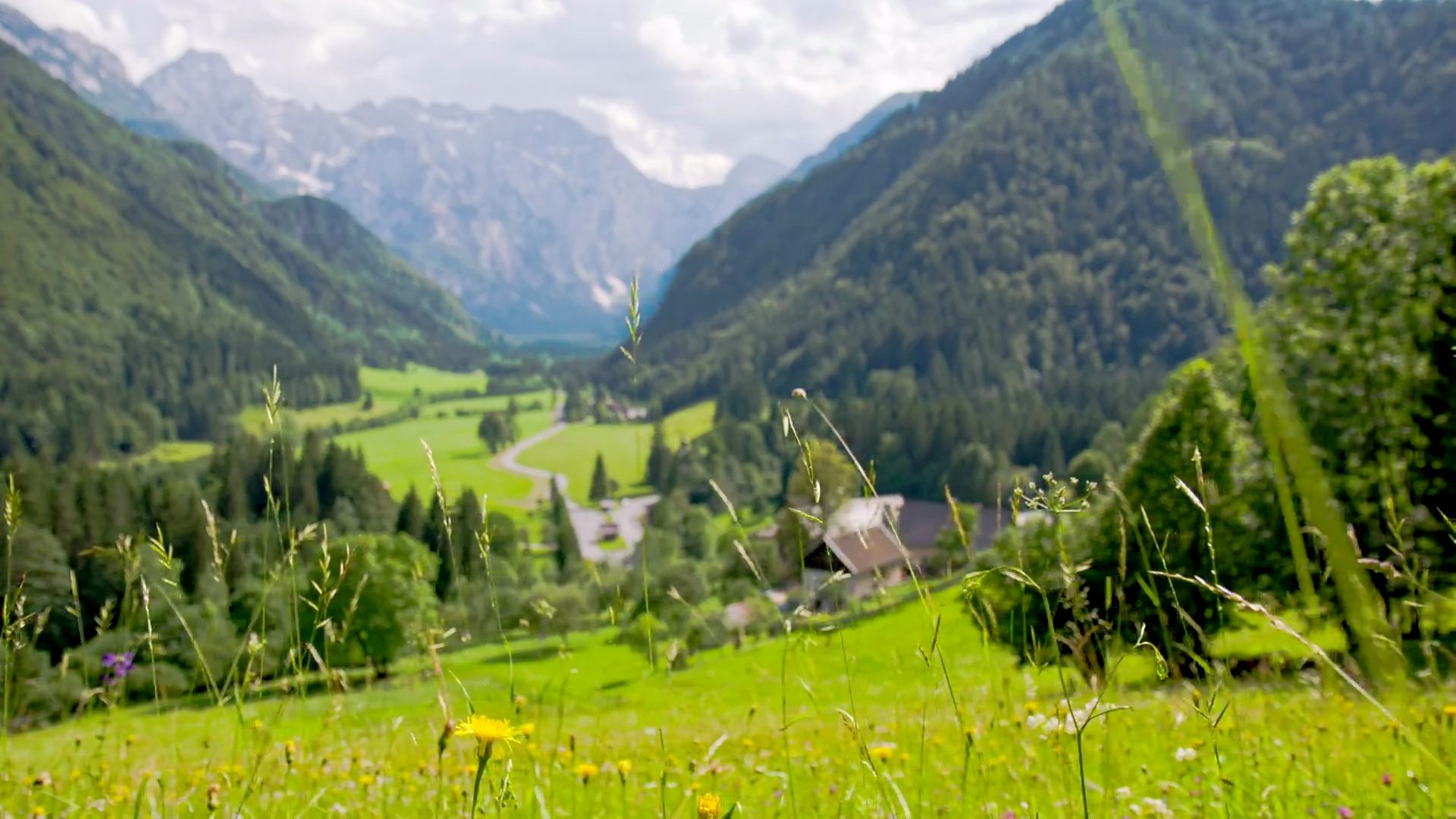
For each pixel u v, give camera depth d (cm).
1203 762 430
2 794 423
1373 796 366
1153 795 412
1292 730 488
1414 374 969
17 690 428
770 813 439
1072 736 352
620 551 13238
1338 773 409
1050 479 240
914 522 11562
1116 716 514
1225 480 1495
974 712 416
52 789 435
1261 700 514
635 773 562
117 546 362
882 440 14262
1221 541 1113
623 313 288
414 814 404
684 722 962
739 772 595
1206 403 1598
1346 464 1025
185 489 7888
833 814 421
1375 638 104
